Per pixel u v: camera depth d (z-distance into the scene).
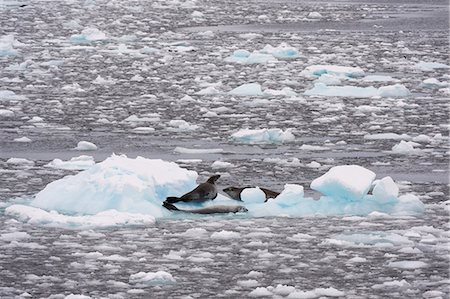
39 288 22.16
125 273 23.36
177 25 104.44
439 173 36.12
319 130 45.97
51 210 29.39
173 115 49.94
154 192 29.98
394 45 86.12
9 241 26.20
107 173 30.31
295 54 78.00
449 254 25.22
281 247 25.81
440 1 148.25
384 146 41.81
